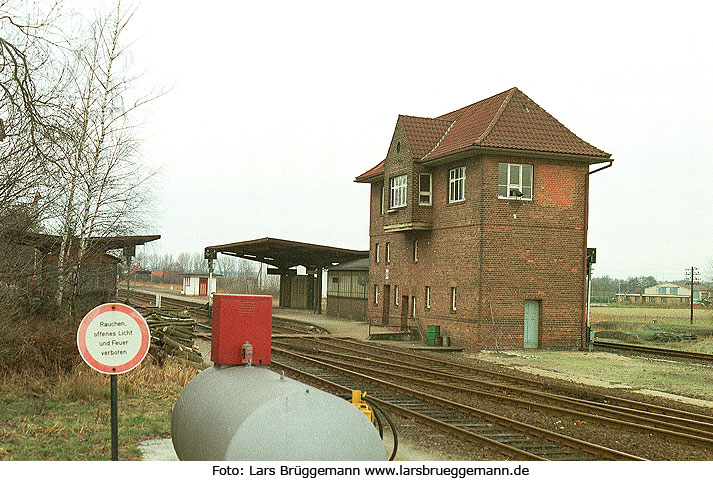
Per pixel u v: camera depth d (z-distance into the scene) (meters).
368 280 38.81
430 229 32.28
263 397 6.26
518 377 19.38
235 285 97.62
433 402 14.98
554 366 23.38
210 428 6.41
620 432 12.43
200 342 26.58
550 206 29.30
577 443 10.75
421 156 32.12
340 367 21.05
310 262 52.12
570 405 15.20
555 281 29.25
